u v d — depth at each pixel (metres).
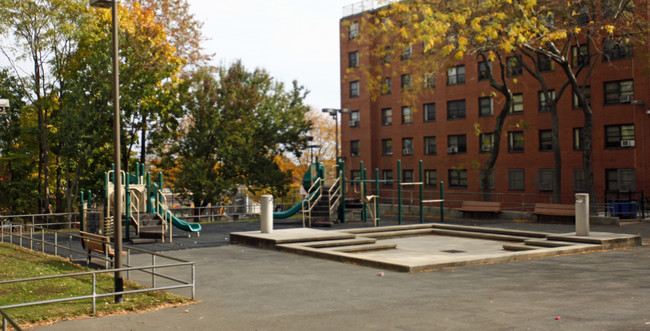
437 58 33.94
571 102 42.59
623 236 18.83
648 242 19.92
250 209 54.47
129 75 35.44
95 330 8.79
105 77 34.59
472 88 49.59
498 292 11.36
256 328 8.83
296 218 33.69
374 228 24.39
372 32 38.34
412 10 31.80
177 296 11.31
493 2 27.80
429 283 12.54
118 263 10.74
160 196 23.77
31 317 9.55
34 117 38.03
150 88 36.44
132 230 24.91
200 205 43.41
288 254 17.91
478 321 8.93
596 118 41.00
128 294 11.63
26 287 12.62
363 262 15.42
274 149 47.47
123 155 40.50
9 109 35.44
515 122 46.47
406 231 24.69
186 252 18.64
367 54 56.50
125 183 22.30
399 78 55.06
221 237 23.08
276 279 13.38
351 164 58.84
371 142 57.12
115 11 10.84
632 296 10.73
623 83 39.84
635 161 38.84
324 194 28.92
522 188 46.19
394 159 56.00
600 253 17.19
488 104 48.59
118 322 9.30
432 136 53.00
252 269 14.95
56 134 35.25
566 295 10.92
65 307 10.38
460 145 50.75
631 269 14.13
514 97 46.69
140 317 9.66
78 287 12.63
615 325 8.48
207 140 42.25
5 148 37.19
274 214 29.72
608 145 40.59
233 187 42.94
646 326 8.39
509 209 46.81
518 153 46.34
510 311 9.59
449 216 33.50
